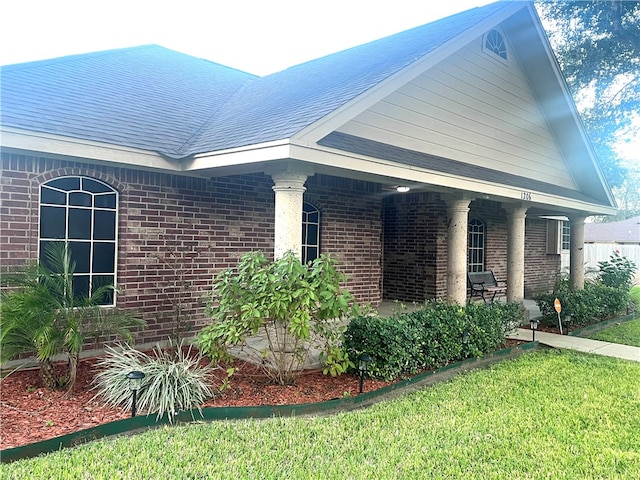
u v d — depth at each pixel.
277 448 3.75
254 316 4.82
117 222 6.61
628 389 5.65
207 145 6.23
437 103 8.34
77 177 6.25
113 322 5.21
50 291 4.93
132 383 4.35
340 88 6.36
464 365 6.73
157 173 6.92
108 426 3.92
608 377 6.15
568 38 21.67
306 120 5.39
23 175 5.73
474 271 13.12
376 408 4.75
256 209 8.13
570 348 7.99
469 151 9.05
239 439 3.88
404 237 12.23
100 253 6.50
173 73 10.24
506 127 9.93
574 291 10.58
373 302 10.23
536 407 4.94
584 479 3.48
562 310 9.54
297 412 4.59
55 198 6.10
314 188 9.08
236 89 10.36
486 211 13.34
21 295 4.67
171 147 6.50
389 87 6.02
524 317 9.72
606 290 11.22
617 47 20.48
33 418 4.13
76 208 6.28
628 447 4.05
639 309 12.70
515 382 5.83
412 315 6.69
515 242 9.95
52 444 3.59
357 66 7.54
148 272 6.85
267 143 5.25
